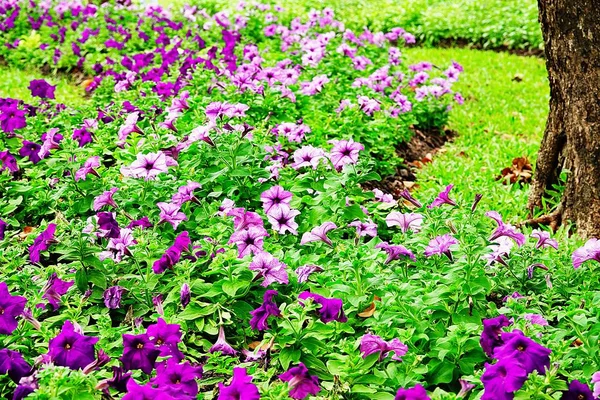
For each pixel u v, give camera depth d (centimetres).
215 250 214
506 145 348
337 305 192
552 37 258
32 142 271
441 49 555
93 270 212
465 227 217
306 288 210
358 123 303
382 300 201
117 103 310
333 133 299
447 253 204
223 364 193
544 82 464
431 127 375
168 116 276
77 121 302
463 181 302
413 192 296
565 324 200
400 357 189
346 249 213
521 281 216
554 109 268
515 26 570
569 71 256
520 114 400
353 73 369
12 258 219
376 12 609
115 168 261
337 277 209
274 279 204
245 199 247
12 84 419
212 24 489
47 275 214
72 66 461
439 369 188
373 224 232
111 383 177
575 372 186
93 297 210
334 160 237
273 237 233
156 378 179
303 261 216
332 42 410
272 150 263
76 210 241
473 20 585
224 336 196
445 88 367
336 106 329
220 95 308
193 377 179
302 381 178
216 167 251
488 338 187
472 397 181
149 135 264
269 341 192
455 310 198
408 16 599
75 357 179
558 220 268
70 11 534
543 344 189
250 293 211
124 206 237
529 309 204
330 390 183
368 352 185
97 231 213
